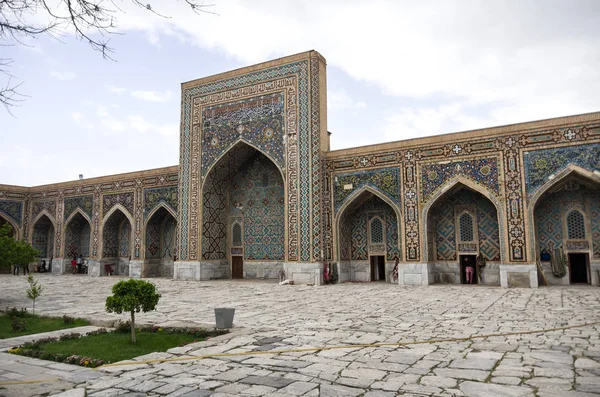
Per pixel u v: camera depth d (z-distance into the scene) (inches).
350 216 448.5
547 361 125.3
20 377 117.6
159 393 103.8
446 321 194.7
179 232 500.1
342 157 429.7
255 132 465.4
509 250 353.7
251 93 472.7
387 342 153.8
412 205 394.9
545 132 347.9
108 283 452.8
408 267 391.5
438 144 387.5
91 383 112.0
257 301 283.1
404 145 402.3
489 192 364.8
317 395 100.4
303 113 439.8
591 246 357.1
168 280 481.1
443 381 108.8
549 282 367.9
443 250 405.7
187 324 192.2
